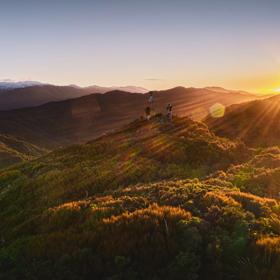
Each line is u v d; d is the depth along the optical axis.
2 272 8.98
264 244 8.73
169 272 8.09
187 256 8.34
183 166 29.55
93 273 8.43
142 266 8.41
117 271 8.29
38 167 36.34
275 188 17.58
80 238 9.86
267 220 10.71
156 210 11.30
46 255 9.47
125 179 26.72
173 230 9.70
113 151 37.12
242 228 9.94
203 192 14.69
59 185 27.14
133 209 12.86
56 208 15.02
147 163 30.39
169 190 15.81
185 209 12.16
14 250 10.56
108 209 12.79
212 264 8.32
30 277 8.33
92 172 28.72
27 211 22.11
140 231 9.77
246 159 32.25
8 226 20.39
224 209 11.56
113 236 9.64
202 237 9.44
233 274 8.10
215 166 29.48
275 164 23.48
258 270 7.89
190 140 37.09
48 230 13.06
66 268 8.48
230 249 8.86
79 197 24.83
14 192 28.89
